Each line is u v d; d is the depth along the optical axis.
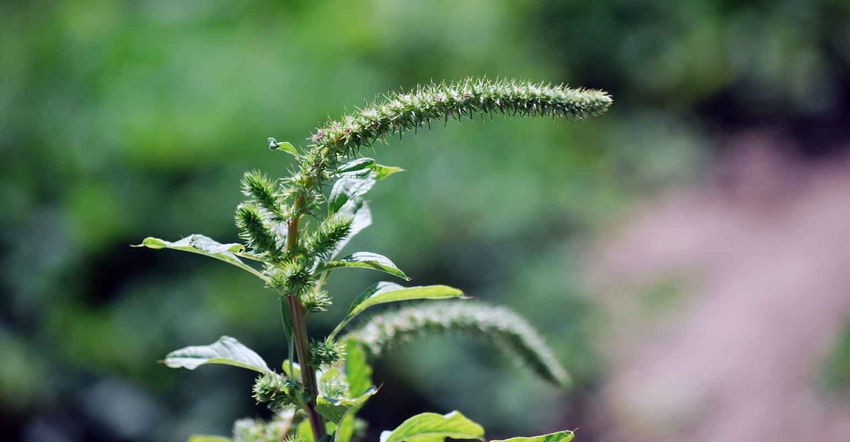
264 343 9.33
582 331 10.75
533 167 12.39
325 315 8.98
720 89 17.31
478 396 9.48
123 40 13.02
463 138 11.89
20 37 12.91
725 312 11.73
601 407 10.13
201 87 12.00
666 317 11.59
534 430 9.55
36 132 11.38
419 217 10.71
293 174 1.98
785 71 17.20
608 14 17.23
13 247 10.25
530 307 10.74
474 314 2.83
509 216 11.44
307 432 2.32
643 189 14.83
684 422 9.91
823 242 13.09
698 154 15.87
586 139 14.77
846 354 10.02
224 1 15.01
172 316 9.53
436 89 2.01
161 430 9.05
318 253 1.92
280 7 15.01
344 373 2.45
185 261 10.15
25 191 10.73
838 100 17.39
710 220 13.88
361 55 13.98
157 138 10.71
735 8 17.77
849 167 15.40
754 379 10.50
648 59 17.11
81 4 14.35
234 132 11.12
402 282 10.26
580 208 12.95
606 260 12.46
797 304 11.74
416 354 9.50
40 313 9.90
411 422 1.93
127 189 10.48
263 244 1.90
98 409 9.17
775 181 15.14
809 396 10.07
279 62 12.83
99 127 11.24
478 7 15.49
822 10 17.66
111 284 10.16
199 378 9.29
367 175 1.95
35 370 9.31
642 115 16.75
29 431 9.02
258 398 1.95
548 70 16.38
